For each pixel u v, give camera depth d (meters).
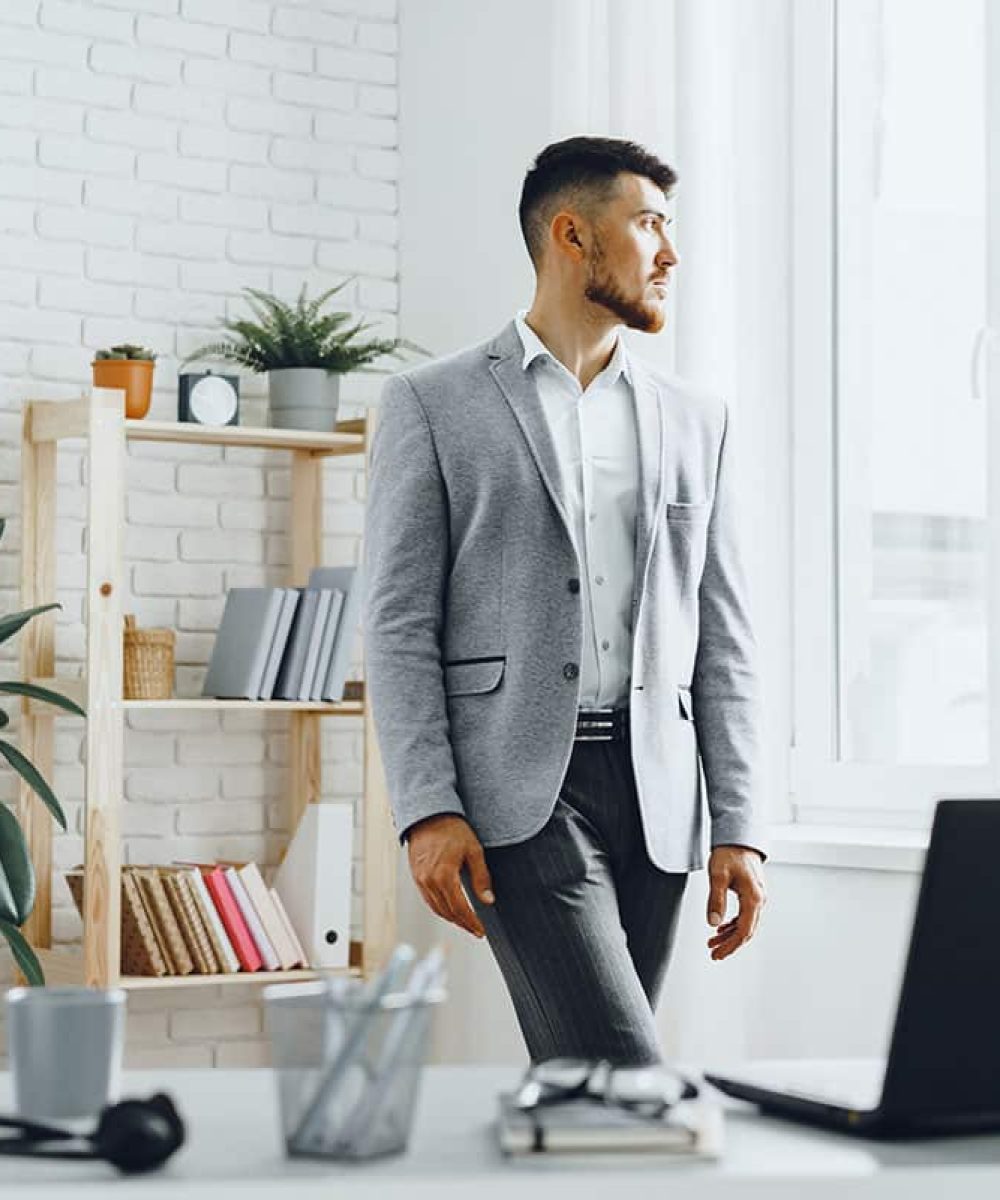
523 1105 1.39
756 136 3.96
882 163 3.84
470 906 2.63
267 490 4.56
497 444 2.67
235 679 4.22
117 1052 1.45
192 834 4.44
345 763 4.64
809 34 3.95
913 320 3.77
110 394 3.94
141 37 4.44
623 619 2.68
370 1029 1.31
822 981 3.54
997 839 1.39
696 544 2.77
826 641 3.88
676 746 2.69
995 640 3.54
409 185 4.71
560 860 2.57
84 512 4.33
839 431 3.89
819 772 3.87
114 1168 1.29
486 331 4.50
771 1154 1.36
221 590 4.50
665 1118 1.35
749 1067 1.66
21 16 4.32
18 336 4.28
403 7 4.75
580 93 3.96
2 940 4.16
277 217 4.60
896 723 3.78
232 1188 1.21
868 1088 1.51
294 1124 1.31
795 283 3.95
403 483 2.68
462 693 2.65
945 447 3.70
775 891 3.63
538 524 2.64
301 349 4.34
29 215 4.30
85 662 4.30
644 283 2.73
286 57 4.62
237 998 4.46
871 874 3.46
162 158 4.46
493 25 4.48
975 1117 1.41
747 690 2.79
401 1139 1.33
